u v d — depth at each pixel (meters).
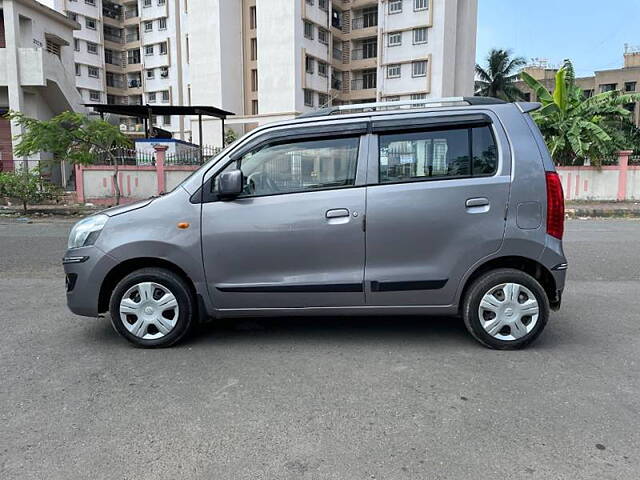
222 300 4.32
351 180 4.24
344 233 4.19
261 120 39.50
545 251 4.16
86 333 4.87
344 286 4.23
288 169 4.31
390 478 2.57
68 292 4.40
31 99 23.70
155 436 2.98
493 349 4.32
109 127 16.62
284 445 2.88
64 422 3.15
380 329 4.89
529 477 2.57
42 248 9.73
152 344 4.38
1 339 4.70
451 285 4.23
